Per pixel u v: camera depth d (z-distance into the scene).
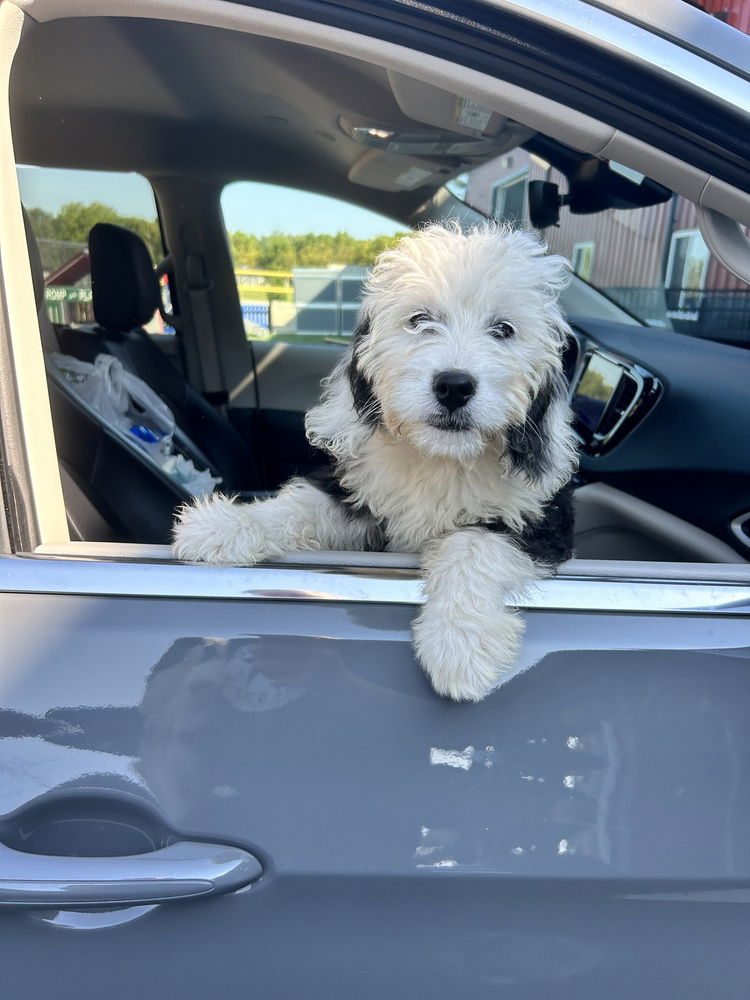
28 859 0.53
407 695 0.56
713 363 1.22
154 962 0.55
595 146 0.62
